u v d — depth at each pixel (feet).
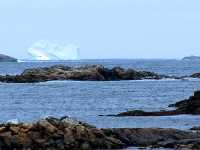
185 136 337.52
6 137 314.76
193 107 496.23
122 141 331.16
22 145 314.96
